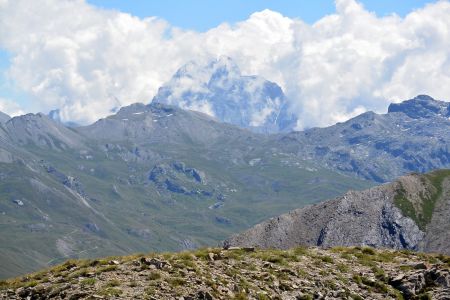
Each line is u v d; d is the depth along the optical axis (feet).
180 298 157.07
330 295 186.70
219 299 162.20
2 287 184.65
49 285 176.35
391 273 213.46
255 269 199.21
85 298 152.97
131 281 169.48
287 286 186.60
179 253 213.25
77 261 212.02
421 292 199.00
